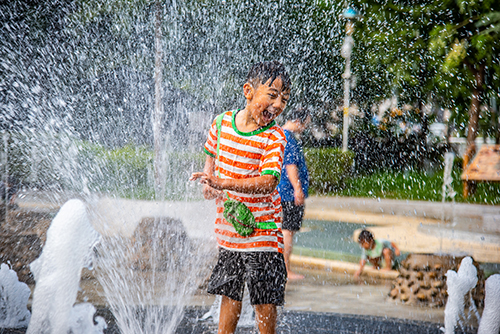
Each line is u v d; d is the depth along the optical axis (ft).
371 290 14.71
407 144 56.13
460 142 53.67
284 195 14.80
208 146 8.76
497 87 36.73
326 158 48.14
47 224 18.63
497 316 9.89
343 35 41.42
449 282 11.12
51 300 8.61
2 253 14.03
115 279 13.80
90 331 9.48
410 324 11.00
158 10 39.75
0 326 9.89
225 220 8.24
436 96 40.98
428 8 33.73
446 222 29.01
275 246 8.16
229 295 8.22
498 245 22.07
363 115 54.29
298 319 11.12
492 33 31.40
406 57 35.60
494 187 41.50
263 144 8.13
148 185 37.52
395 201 40.47
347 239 23.24
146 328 9.94
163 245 15.90
